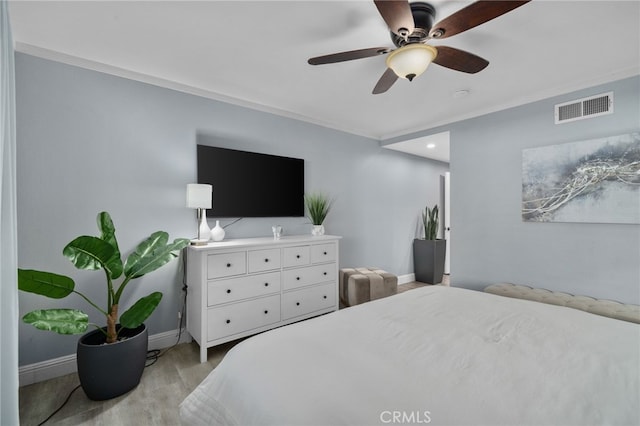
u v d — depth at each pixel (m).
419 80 2.53
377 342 1.25
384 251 4.50
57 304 2.12
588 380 0.96
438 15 1.66
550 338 1.29
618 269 2.37
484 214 3.21
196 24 1.77
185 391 1.93
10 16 1.67
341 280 3.64
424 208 5.15
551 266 2.73
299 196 3.45
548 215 2.71
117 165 2.34
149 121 2.48
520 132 2.93
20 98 1.99
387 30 1.82
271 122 3.23
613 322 1.48
